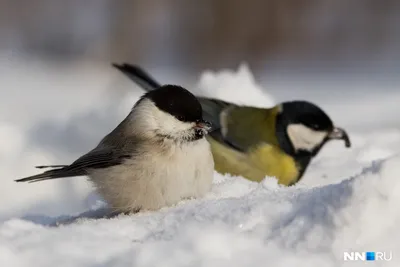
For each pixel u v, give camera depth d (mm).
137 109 7531
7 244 5695
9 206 10688
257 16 23234
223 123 10461
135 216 6914
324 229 5457
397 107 17797
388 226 5309
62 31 26844
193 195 7375
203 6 23359
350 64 24891
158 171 7180
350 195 5535
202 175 7340
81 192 10844
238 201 6523
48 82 22219
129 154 7273
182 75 22047
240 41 23219
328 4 24625
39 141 13086
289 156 10352
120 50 23562
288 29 23625
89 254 5594
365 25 25062
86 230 6145
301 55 23906
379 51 25016
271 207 6059
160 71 22766
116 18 23672
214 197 7488
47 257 5543
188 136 7297
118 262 5391
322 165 10758
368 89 21125
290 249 5398
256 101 13219
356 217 5348
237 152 10352
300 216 5781
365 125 15492
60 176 7633
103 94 19172
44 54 26766
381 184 5379
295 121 10359
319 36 24375
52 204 10727
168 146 7242
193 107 7328
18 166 11828
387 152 11250
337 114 17219
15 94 20109
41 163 12016
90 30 25766
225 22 23078
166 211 6816
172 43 23516
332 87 21594
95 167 7438
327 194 5984
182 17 23438
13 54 26812
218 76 13664
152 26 23562
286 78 23047
